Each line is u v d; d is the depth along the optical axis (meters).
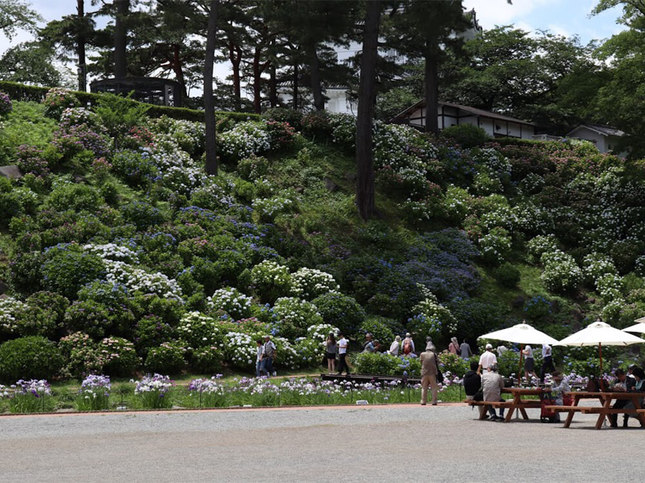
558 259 37.75
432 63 48.03
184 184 33.81
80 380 20.45
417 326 29.11
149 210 29.83
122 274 24.66
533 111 71.69
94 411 16.17
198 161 37.31
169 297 24.78
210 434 12.49
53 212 27.58
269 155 39.91
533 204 42.66
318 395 18.66
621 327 32.47
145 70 61.03
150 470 8.89
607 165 48.22
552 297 35.22
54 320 21.97
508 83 73.69
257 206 33.75
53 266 24.03
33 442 11.53
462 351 27.66
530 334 18.58
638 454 10.16
